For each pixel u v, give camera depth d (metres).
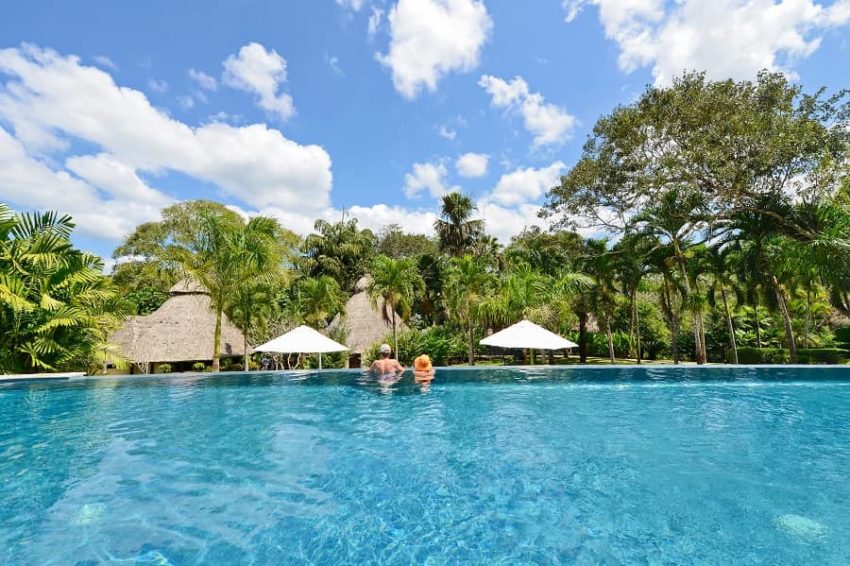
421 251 47.22
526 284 20.20
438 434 6.02
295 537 3.06
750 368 11.21
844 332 26.48
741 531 3.12
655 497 3.77
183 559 2.76
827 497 3.73
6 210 10.82
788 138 14.41
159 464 4.70
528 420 6.80
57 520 3.33
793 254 16.81
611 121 18.95
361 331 24.22
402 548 2.91
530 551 2.86
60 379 10.27
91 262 12.20
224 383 10.26
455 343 22.30
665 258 20.39
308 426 6.46
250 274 15.11
